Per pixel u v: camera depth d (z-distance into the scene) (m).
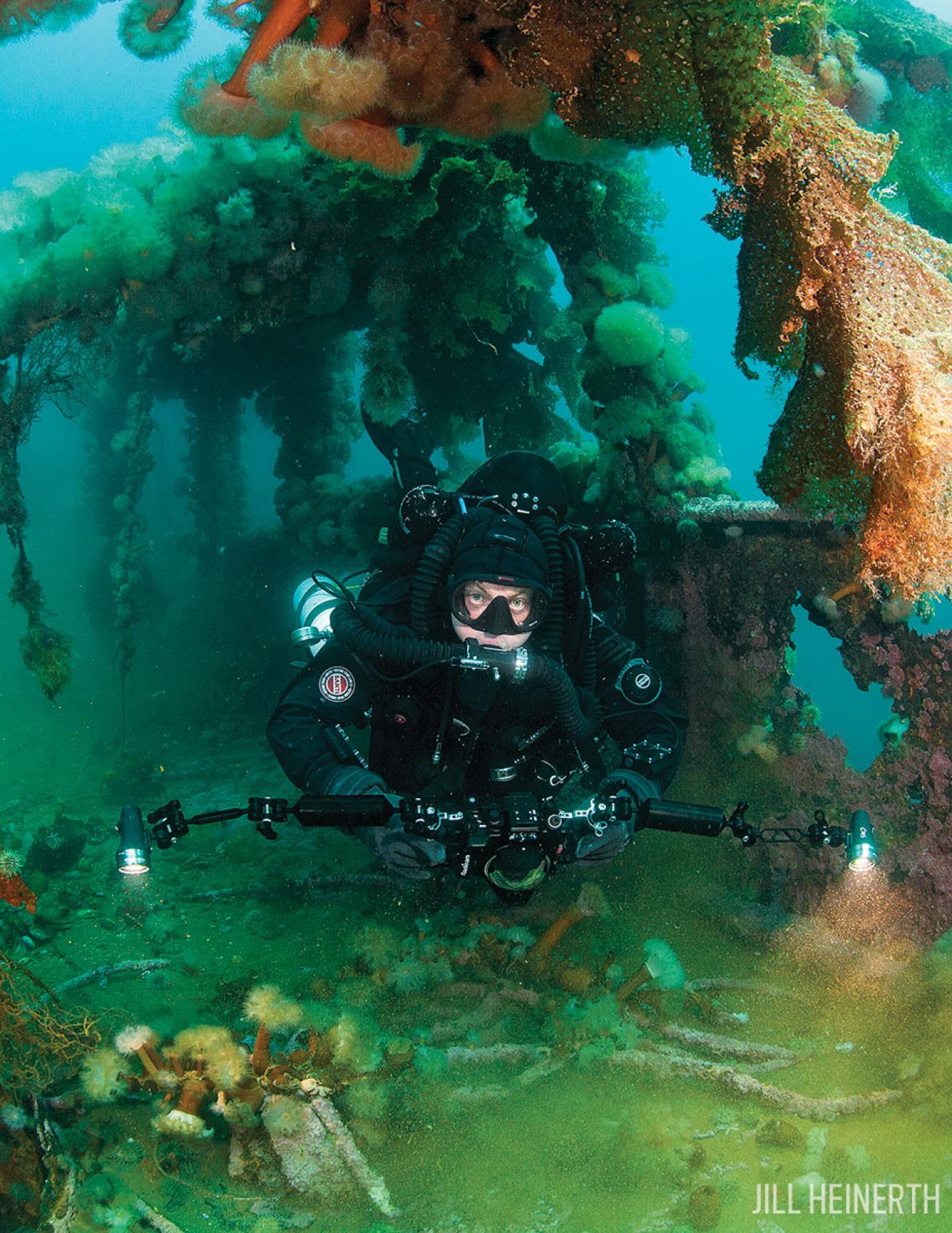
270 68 2.38
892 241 2.23
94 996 3.71
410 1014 3.40
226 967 4.00
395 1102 2.85
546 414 6.62
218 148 4.67
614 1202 2.61
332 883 4.61
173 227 4.71
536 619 3.19
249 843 5.25
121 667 7.58
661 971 3.16
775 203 2.34
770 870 4.09
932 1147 2.77
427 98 2.74
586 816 2.88
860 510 2.57
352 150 2.78
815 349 2.38
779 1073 3.17
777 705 4.28
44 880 4.62
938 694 3.77
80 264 4.47
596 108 2.57
